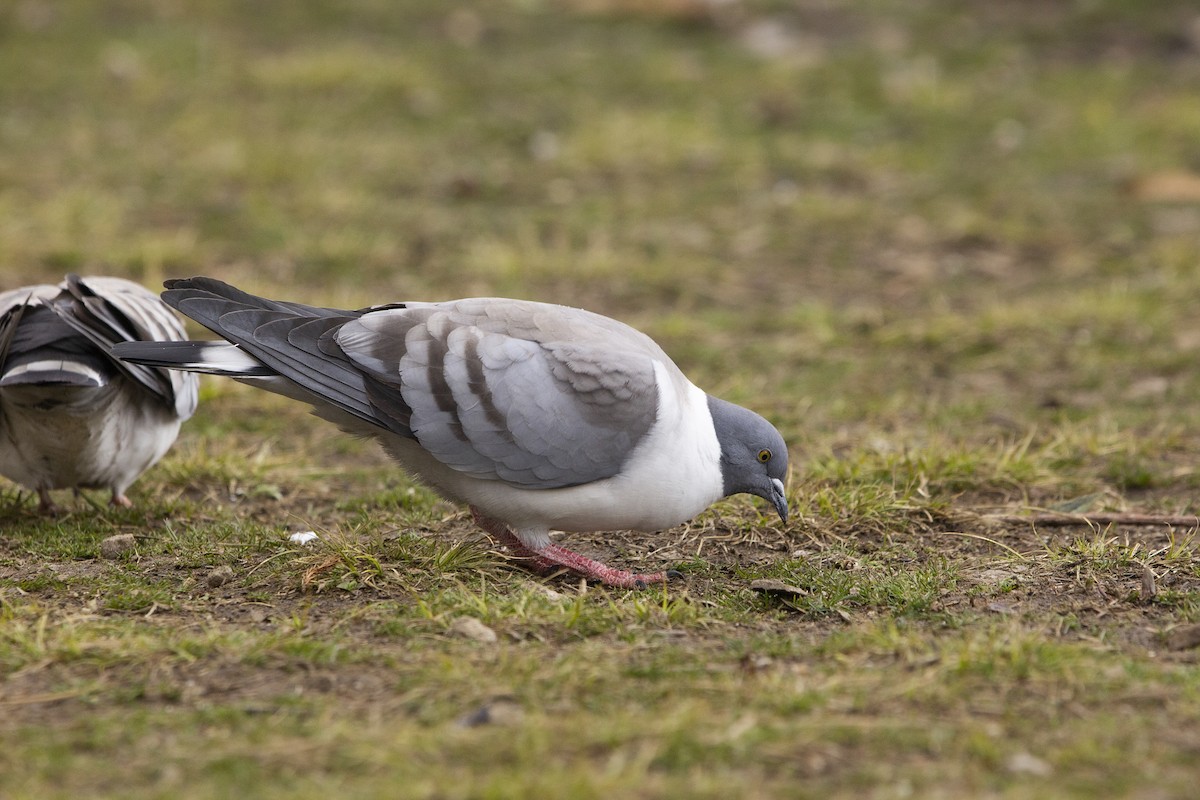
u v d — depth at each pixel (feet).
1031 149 70.74
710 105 76.33
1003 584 29.17
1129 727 21.90
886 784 20.12
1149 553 30.96
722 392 43.52
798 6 92.48
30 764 20.76
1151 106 75.00
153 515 33.99
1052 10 91.09
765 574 30.25
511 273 54.60
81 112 71.46
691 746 21.07
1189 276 54.49
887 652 24.93
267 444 38.27
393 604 27.53
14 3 87.20
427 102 74.79
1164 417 41.93
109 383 30.94
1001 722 22.12
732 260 57.52
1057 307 50.85
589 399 28.12
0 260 52.60
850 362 47.37
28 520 33.37
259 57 80.74
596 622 26.66
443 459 28.30
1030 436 38.27
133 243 54.85
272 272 54.29
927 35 87.76
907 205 63.93
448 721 22.15
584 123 71.92
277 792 19.83
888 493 34.37
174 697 23.20
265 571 29.58
